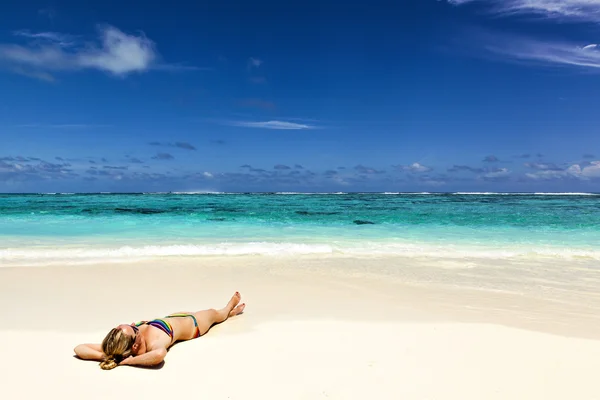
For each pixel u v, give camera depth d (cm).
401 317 616
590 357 462
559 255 1196
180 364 436
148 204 3506
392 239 1491
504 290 816
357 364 438
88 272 895
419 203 3941
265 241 1416
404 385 389
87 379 397
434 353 468
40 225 1762
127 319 587
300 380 399
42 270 901
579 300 749
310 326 567
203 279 862
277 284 833
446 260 1118
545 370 426
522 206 3441
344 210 2883
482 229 1802
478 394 373
